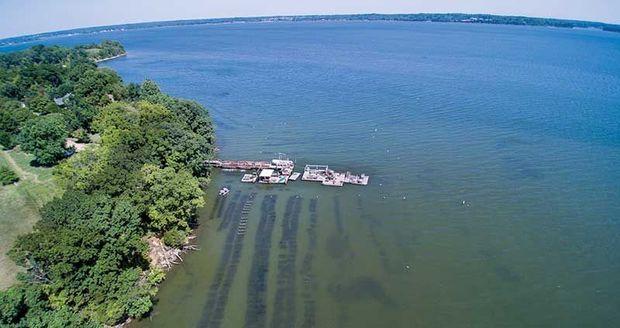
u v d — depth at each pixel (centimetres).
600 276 8350
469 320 7369
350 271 8481
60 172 9444
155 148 10425
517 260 8794
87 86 16725
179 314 7450
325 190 11588
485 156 13312
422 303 7725
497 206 10650
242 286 8081
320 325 7225
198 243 9350
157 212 8725
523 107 18062
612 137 14725
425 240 9425
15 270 7512
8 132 12812
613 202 10738
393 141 14612
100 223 7212
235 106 18975
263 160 13525
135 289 7369
